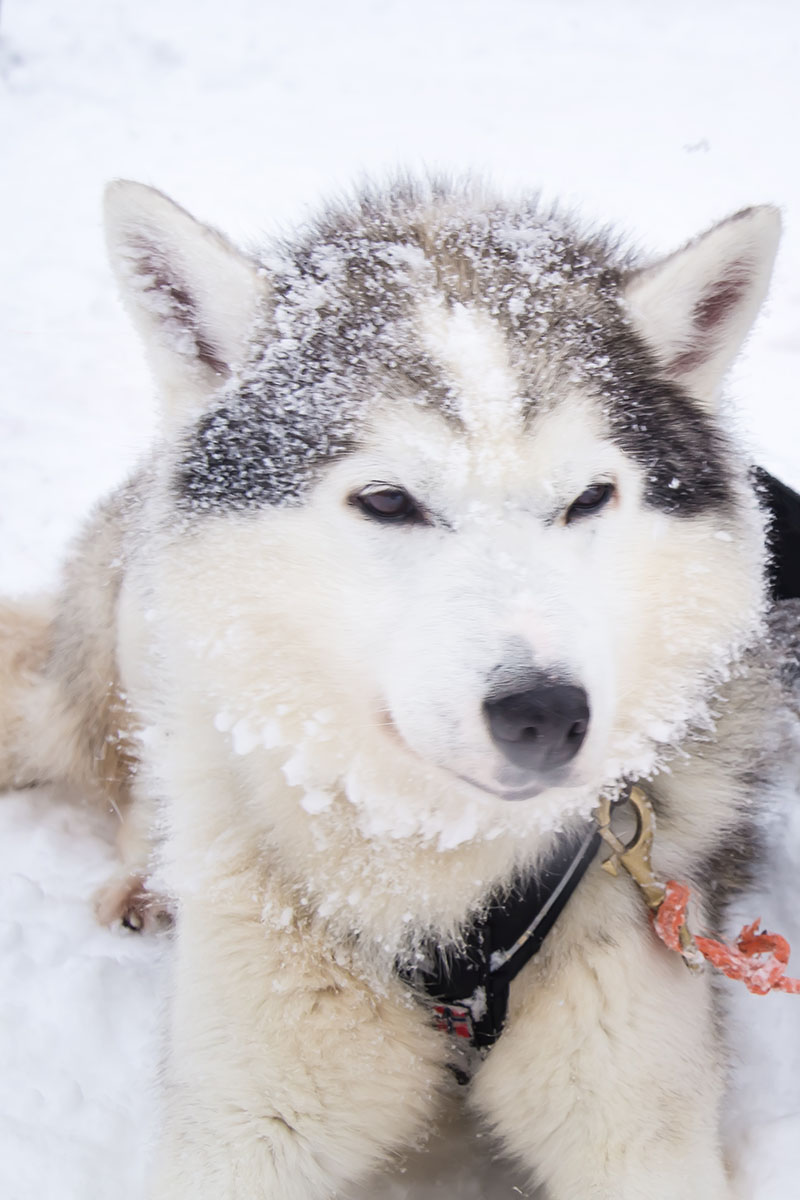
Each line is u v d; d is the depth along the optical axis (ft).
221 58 13.99
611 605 2.70
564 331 2.75
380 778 2.74
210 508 2.73
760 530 2.87
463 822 2.73
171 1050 2.92
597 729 2.55
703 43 14.24
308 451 2.70
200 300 2.86
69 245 9.24
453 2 15.74
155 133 12.06
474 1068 2.98
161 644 2.99
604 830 2.83
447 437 2.64
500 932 2.84
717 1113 2.90
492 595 2.55
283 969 2.82
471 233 2.90
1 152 11.65
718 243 2.82
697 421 2.85
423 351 2.69
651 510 2.75
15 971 3.36
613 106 12.41
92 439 6.21
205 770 2.93
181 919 2.97
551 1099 2.86
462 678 2.53
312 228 3.03
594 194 9.70
